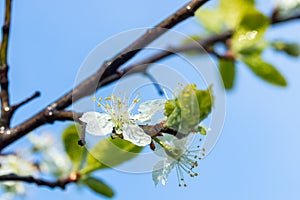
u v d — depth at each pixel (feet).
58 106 1.41
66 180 1.58
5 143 1.42
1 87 1.44
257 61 1.64
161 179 1.26
